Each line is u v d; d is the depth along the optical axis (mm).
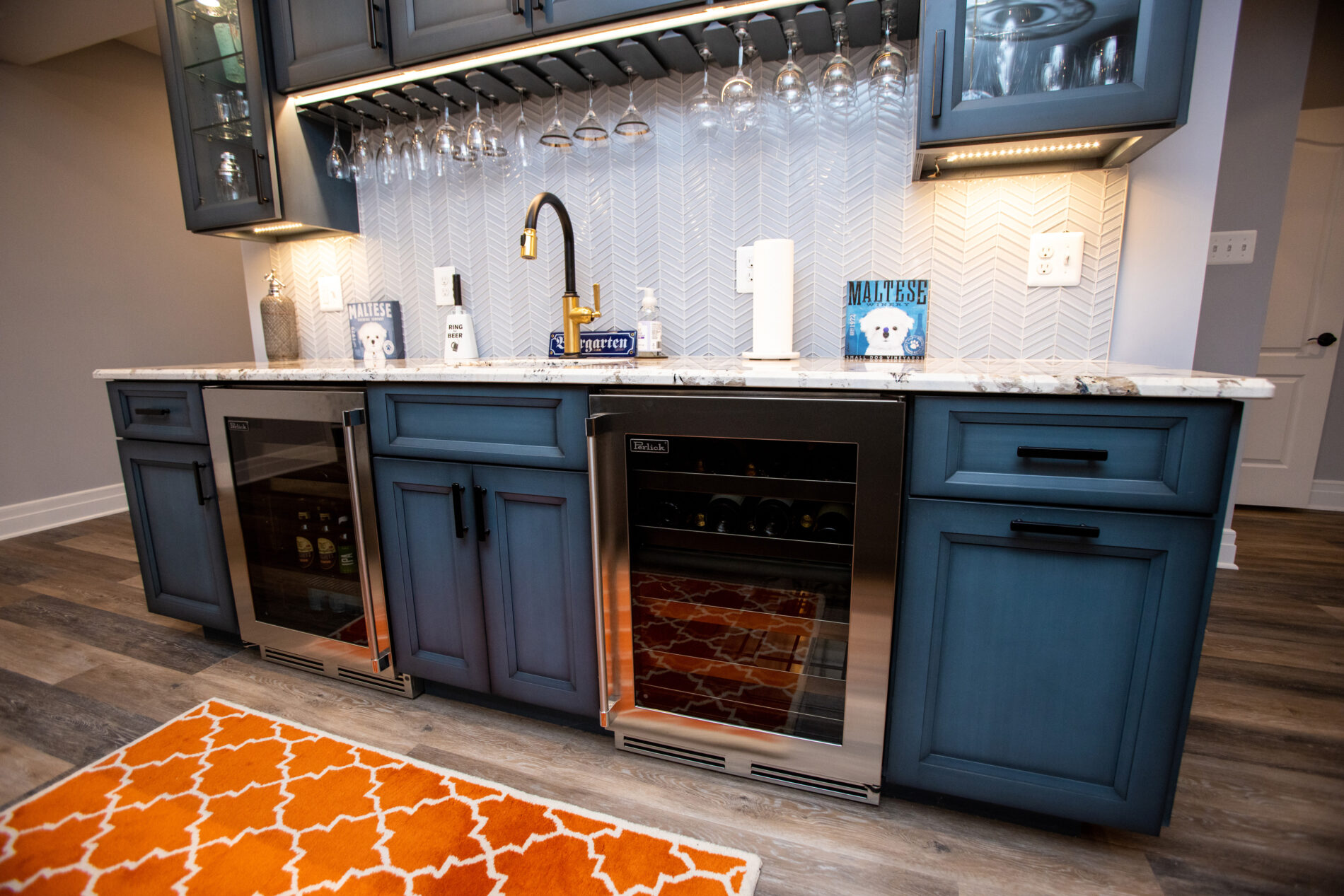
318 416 1459
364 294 2154
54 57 2957
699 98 1454
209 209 1953
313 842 1096
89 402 3188
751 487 1126
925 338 1504
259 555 1697
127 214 3311
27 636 1898
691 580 1255
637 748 1330
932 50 1174
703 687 1281
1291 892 986
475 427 1323
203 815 1161
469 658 1436
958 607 1041
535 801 1194
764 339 1485
